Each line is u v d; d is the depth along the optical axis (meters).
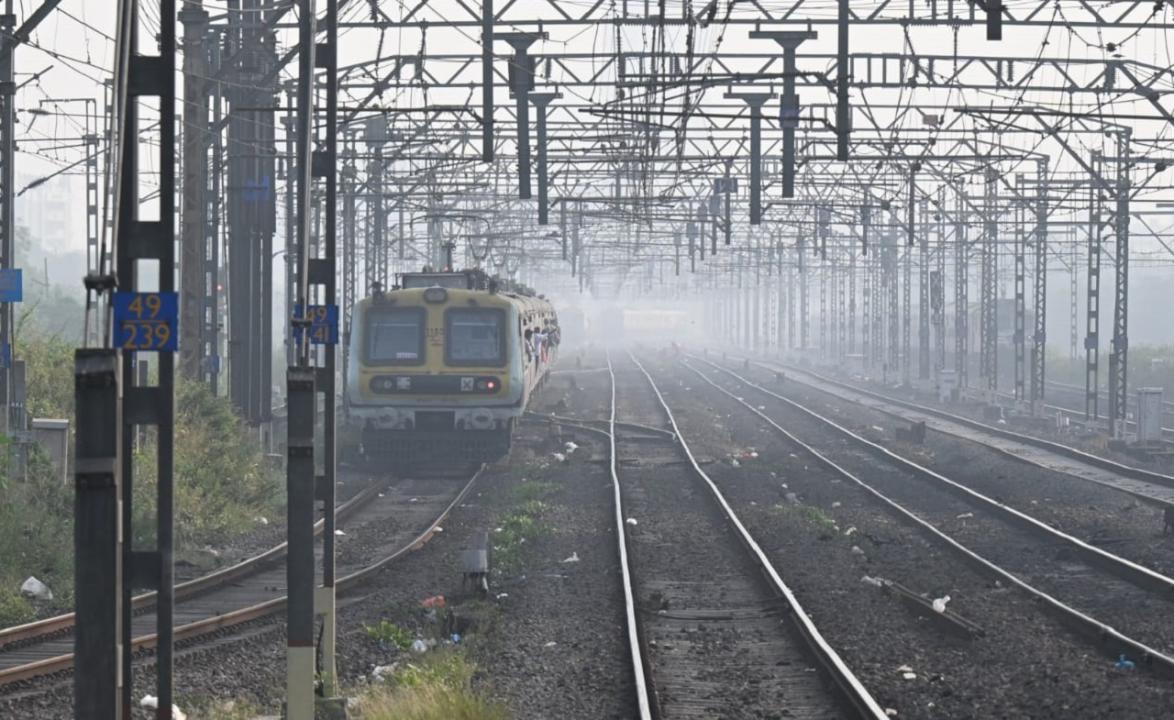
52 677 24.92
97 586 11.75
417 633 30.19
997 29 38.66
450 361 63.06
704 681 25.75
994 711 23.19
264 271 61.78
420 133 70.31
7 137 45.78
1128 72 56.72
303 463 19.00
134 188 13.98
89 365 11.73
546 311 95.62
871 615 32.03
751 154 62.28
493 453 65.38
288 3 51.66
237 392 60.38
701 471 64.19
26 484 40.94
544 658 27.61
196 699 23.66
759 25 50.56
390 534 45.97
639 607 32.62
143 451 46.75
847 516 51.03
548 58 54.97
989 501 52.41
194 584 34.31
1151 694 24.02
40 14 38.38
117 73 12.66
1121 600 33.94
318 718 22.47
